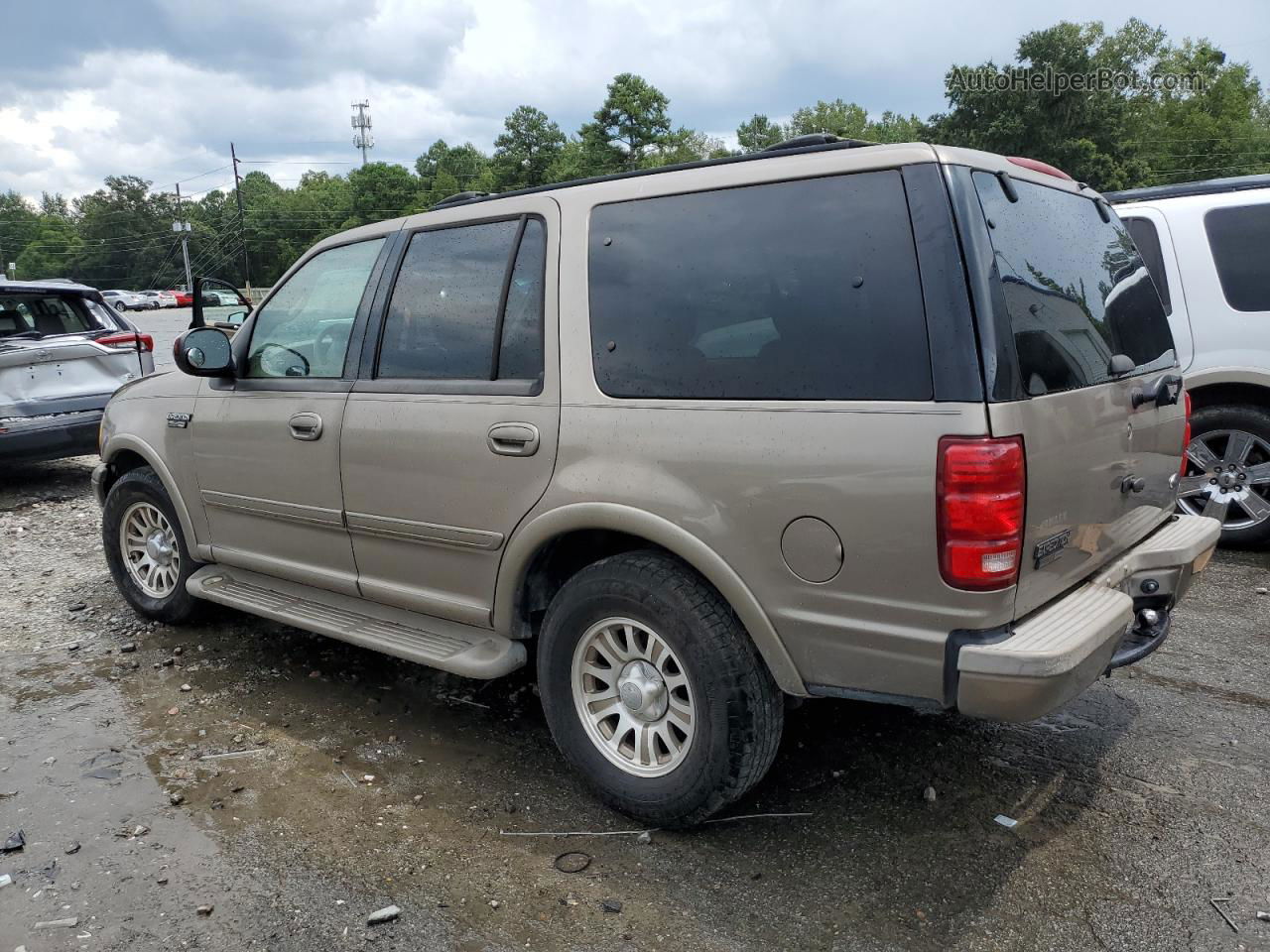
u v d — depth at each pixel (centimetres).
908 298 241
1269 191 542
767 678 278
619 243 298
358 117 10419
